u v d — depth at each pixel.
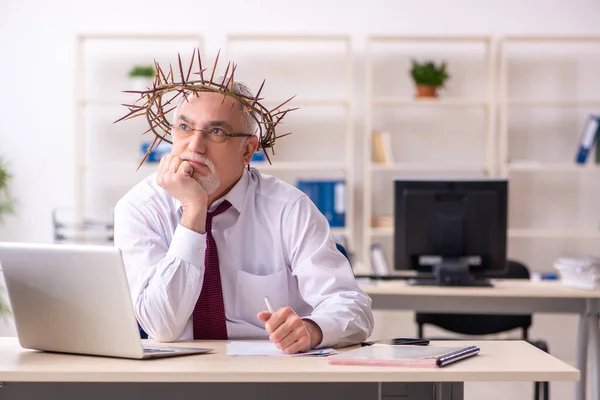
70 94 6.35
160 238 2.19
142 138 6.37
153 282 2.04
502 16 6.37
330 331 1.93
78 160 6.14
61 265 1.76
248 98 2.10
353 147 6.41
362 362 1.67
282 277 2.24
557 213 6.47
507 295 3.88
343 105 6.35
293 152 6.39
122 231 2.19
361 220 6.42
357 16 6.36
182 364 1.68
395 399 1.96
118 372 1.59
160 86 2.05
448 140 6.43
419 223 4.04
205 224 2.13
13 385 1.94
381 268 5.69
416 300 3.97
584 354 3.91
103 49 6.35
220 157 2.09
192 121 2.07
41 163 6.34
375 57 6.38
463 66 6.41
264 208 2.26
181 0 6.34
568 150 6.45
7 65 6.32
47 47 6.33
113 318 1.73
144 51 6.34
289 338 1.83
